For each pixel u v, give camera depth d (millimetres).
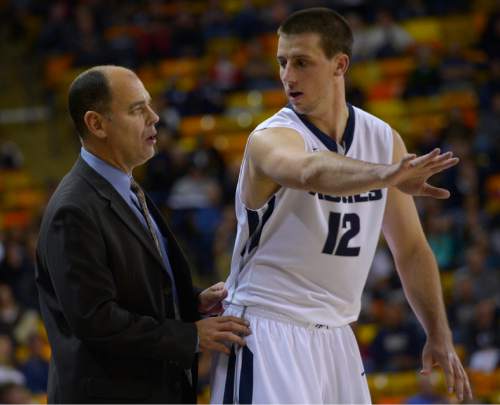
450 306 32562
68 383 11070
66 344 11164
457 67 47469
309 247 11305
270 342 11258
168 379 11516
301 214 11234
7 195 48500
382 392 29984
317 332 11539
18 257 36969
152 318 11133
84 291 10758
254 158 10930
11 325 32656
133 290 11242
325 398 11562
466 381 12250
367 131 11844
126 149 11648
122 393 11109
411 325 31172
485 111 44188
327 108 11453
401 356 30672
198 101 48500
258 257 11523
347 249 11484
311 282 11461
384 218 12484
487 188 39344
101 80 11570
